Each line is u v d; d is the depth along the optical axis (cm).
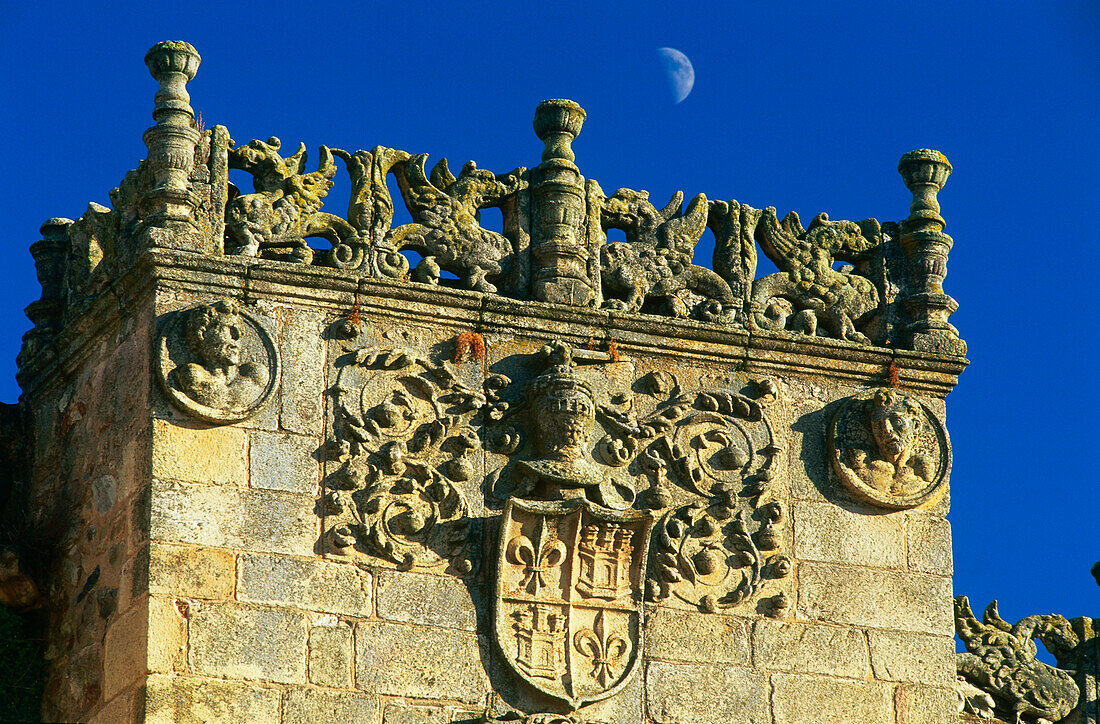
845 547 3641
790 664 3553
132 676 3291
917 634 3634
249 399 3406
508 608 3431
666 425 3606
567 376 3522
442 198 3638
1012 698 3916
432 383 3516
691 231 3744
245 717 3284
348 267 3528
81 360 3678
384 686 3359
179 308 3434
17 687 3544
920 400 3756
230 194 3572
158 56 3538
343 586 3384
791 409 3688
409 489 3447
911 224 3856
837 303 3784
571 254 3641
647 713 3456
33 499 3756
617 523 3484
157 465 3350
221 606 3319
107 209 3709
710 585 3553
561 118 3703
